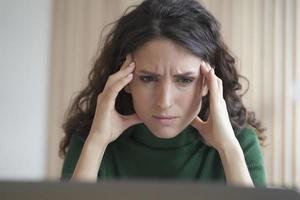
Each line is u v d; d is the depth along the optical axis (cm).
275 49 262
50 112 279
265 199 51
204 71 109
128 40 108
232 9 263
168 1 111
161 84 105
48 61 279
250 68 262
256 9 263
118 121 119
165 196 52
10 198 53
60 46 277
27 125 282
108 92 114
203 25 114
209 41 114
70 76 276
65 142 137
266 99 261
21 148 282
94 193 52
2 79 279
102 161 125
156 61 103
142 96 107
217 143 115
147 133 122
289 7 261
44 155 281
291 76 261
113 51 121
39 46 280
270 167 259
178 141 122
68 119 140
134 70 109
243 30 263
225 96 127
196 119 121
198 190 52
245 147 126
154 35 102
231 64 127
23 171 283
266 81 262
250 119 140
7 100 280
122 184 52
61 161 279
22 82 281
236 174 110
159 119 107
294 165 260
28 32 281
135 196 52
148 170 126
